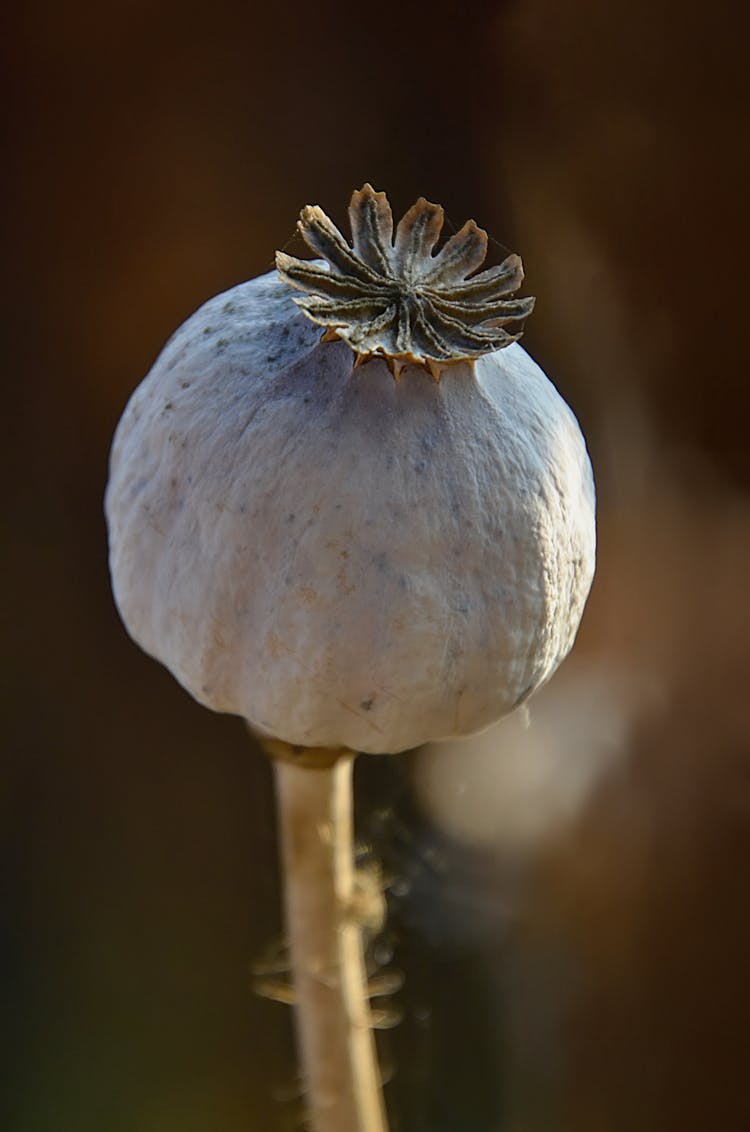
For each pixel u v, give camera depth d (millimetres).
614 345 387
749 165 351
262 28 407
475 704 259
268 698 259
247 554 255
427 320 254
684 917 427
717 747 411
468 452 254
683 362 380
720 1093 436
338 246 255
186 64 417
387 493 252
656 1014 440
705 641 406
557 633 261
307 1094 294
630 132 361
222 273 441
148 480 262
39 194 427
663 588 405
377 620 253
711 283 367
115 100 420
